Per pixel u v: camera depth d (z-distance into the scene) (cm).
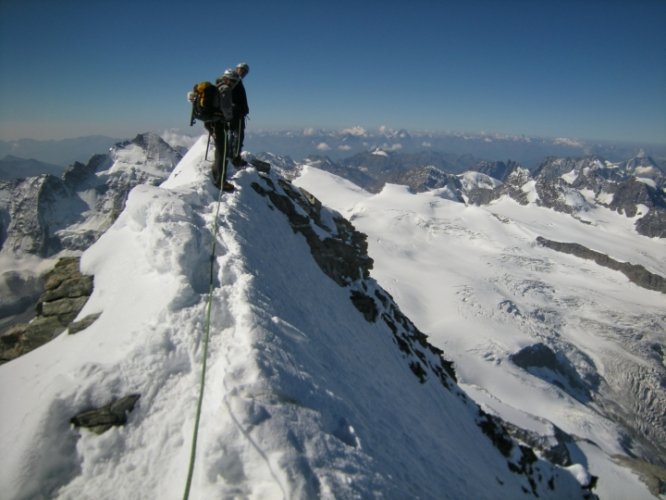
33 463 649
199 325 866
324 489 605
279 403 706
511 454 2522
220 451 613
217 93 1399
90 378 746
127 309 958
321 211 2577
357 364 1334
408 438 1165
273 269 1323
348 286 2147
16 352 1153
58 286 1222
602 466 7606
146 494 623
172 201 1257
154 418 712
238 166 1880
